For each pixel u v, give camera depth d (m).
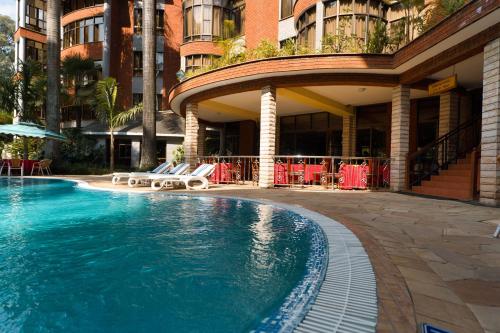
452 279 2.68
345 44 12.42
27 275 3.04
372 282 2.57
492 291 2.43
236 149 20.91
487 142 7.50
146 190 10.44
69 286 2.78
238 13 23.33
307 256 3.54
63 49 28.47
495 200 7.25
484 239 4.11
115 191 9.95
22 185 12.06
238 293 2.59
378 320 1.95
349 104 14.69
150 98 18.64
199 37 23.16
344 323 1.92
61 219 5.81
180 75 16.25
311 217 5.57
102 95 21.44
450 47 8.40
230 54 14.77
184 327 2.08
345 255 3.32
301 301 2.28
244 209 6.88
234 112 16.56
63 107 28.95
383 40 11.77
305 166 12.25
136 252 3.78
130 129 24.14
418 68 9.73
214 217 5.98
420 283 2.57
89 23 27.45
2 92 22.61
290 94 11.88
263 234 4.66
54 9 19.36
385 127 14.30
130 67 27.23
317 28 14.31
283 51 12.83
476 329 1.87
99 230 4.93
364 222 5.18
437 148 11.81
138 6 27.25
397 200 8.23
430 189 10.04
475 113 12.01
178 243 4.18
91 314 2.27
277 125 18.25
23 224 5.40
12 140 26.20
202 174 11.21
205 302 2.44
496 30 7.18
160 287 2.75
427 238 4.13
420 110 13.55
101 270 3.18
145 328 2.07
